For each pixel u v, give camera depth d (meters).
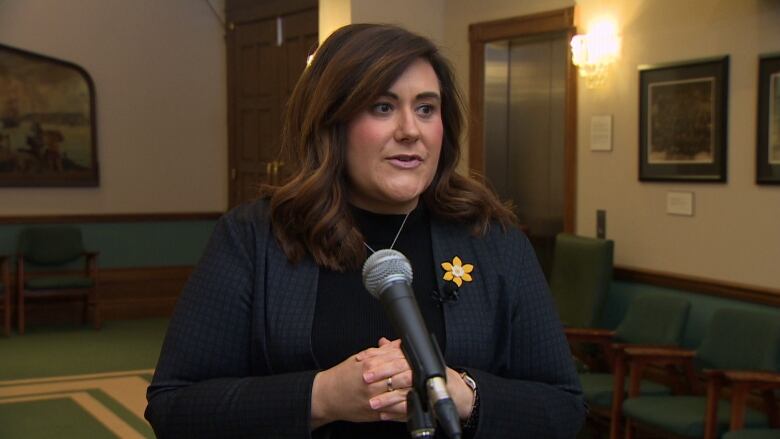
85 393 6.30
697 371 4.88
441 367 1.19
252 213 1.66
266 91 9.18
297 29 8.66
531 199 6.72
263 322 1.56
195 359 1.57
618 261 5.80
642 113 5.57
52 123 9.12
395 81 1.53
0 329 8.73
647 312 5.09
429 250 1.65
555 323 1.66
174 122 9.72
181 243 9.79
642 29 5.56
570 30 6.08
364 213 1.65
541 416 1.54
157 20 9.59
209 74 9.84
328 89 1.55
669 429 4.25
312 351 1.54
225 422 1.47
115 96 9.42
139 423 5.56
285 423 1.43
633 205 5.70
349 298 1.57
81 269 9.26
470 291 1.61
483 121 6.86
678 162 5.37
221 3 9.79
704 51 5.18
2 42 8.88
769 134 4.84
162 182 9.70
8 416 5.69
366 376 1.38
